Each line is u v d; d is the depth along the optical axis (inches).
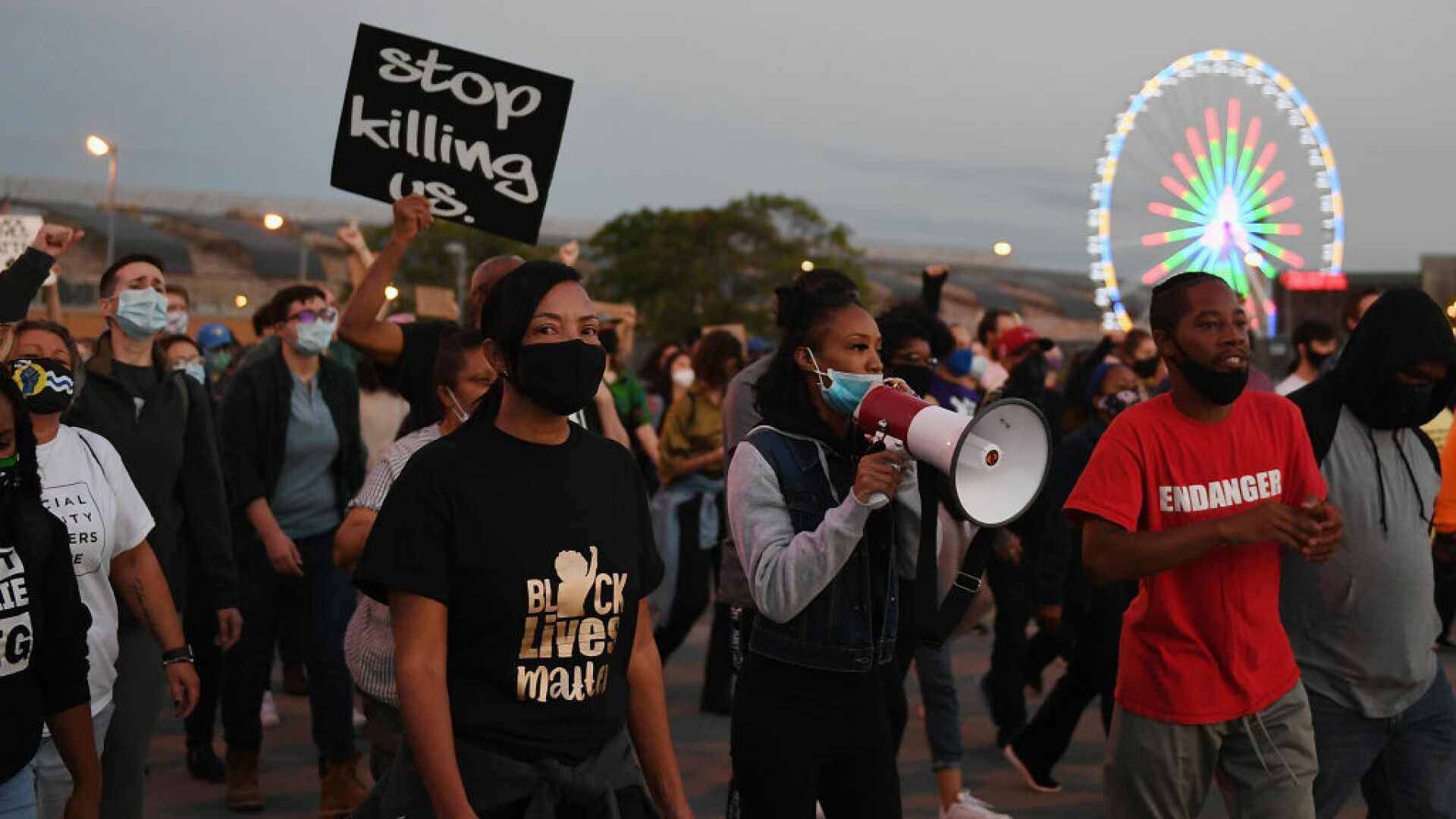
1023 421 118.2
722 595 158.7
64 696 121.7
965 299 3063.5
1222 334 134.3
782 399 134.5
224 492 195.9
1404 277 1648.6
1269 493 140.6
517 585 99.9
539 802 99.3
